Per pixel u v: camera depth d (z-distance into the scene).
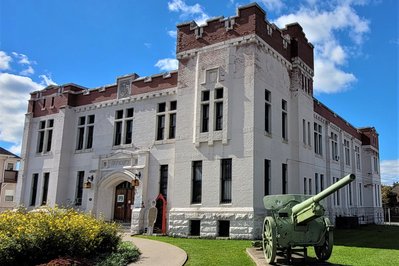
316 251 11.72
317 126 29.16
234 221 18.27
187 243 16.34
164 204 21.17
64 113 27.58
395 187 74.81
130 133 24.69
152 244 15.88
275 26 22.14
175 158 20.97
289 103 23.33
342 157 34.25
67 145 27.31
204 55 21.14
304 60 24.92
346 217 29.91
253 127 18.81
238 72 19.88
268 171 20.03
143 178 22.45
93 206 24.41
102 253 11.87
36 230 10.34
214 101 20.22
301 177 22.62
